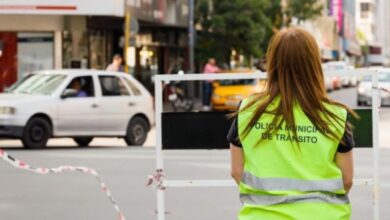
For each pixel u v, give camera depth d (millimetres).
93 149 22875
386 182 15688
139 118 24562
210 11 49781
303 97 4707
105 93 23781
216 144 7848
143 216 12250
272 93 4766
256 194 4727
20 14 36219
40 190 14852
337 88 70875
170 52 50469
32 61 37688
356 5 178250
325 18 107312
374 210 7504
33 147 22562
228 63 50688
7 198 13977
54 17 37438
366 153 21156
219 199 13766
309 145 4668
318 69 4777
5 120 22016
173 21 45875
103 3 35344
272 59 4809
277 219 4629
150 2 41219
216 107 37344
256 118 4727
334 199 4676
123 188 14992
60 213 12539
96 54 40906
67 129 22969
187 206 13078
